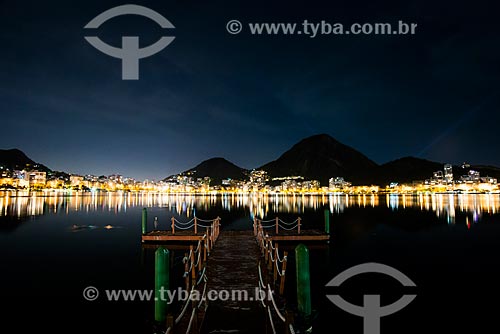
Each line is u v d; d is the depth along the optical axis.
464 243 31.64
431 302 15.69
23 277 19.77
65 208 78.50
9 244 30.19
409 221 51.88
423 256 25.88
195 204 114.62
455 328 12.91
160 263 8.58
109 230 39.16
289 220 56.75
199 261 17.19
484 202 116.56
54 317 13.91
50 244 30.05
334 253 26.75
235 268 16.98
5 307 15.04
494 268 22.00
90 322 13.41
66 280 19.17
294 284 18.52
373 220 53.81
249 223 53.38
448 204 103.38
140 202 121.31
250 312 11.11
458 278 19.64
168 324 8.11
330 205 104.81
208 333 9.64
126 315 14.09
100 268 21.80
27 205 88.75
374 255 26.09
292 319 8.12
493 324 13.23
